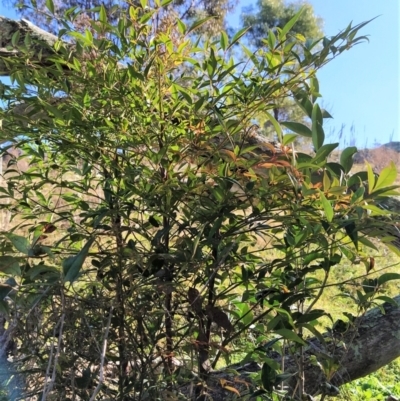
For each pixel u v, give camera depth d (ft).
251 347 3.42
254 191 2.51
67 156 2.96
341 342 3.45
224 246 2.66
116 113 2.72
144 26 2.70
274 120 2.50
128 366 2.83
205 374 2.76
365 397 6.33
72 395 2.46
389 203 3.88
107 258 2.64
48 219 3.42
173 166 2.71
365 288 3.15
